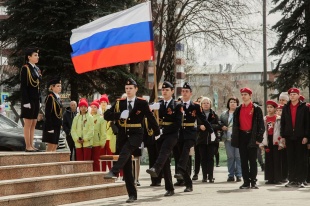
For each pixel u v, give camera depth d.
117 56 14.78
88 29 15.07
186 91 13.97
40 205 11.73
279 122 16.53
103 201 12.73
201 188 15.08
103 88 34.06
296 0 34.50
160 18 36.03
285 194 13.18
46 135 15.20
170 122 12.92
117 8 32.75
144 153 28.78
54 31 31.14
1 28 32.84
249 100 14.59
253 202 11.53
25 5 32.06
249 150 14.69
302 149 15.25
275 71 35.47
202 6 34.88
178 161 14.39
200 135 17.39
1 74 37.94
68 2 31.70
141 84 33.75
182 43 37.62
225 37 35.12
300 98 16.16
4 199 10.93
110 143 18.00
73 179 13.26
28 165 12.77
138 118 12.01
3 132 16.55
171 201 12.02
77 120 17.28
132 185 12.27
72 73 32.53
